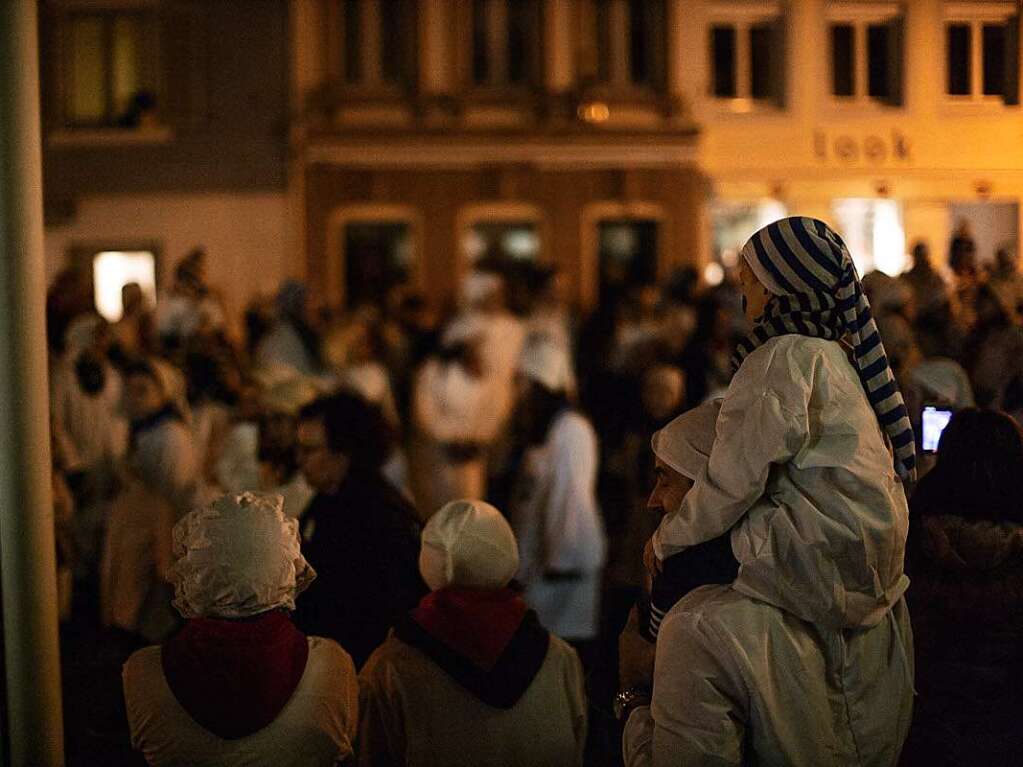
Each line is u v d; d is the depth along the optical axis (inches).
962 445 144.3
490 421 455.2
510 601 148.9
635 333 499.2
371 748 147.3
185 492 278.8
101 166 754.2
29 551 140.6
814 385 118.0
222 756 124.6
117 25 753.0
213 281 762.2
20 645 140.9
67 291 381.1
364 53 767.1
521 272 761.6
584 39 749.9
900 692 123.6
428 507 458.3
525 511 301.3
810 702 116.6
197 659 124.4
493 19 765.9
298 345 457.4
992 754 140.1
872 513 116.9
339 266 772.0
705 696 116.4
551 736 146.5
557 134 750.5
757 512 117.9
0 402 139.3
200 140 759.1
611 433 386.9
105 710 264.7
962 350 213.5
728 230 612.1
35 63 139.4
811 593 116.0
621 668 138.3
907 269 217.3
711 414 127.7
